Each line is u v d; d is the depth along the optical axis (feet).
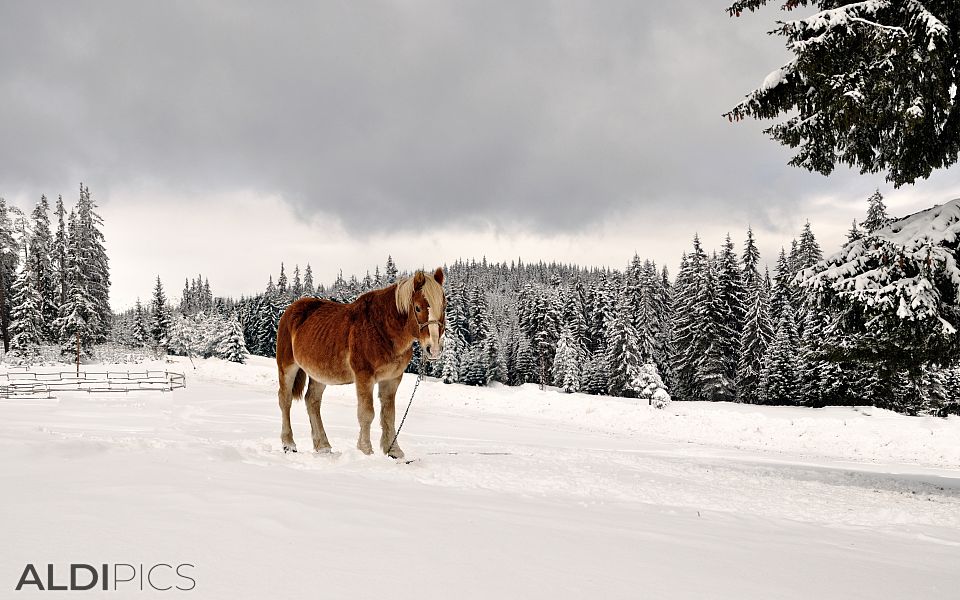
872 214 114.93
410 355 26.09
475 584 7.21
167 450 18.07
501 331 331.36
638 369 103.76
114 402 70.03
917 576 9.22
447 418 72.84
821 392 129.29
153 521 8.98
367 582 7.02
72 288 192.85
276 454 24.18
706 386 154.20
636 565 8.53
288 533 8.77
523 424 72.33
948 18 27.12
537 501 14.64
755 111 31.53
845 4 30.76
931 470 49.16
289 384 28.55
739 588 7.82
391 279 315.99
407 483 16.65
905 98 26.23
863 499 24.85
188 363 179.22
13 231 192.24
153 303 270.87
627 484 22.94
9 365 169.17
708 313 154.30
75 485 11.37
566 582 7.51
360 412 24.91
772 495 23.66
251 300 320.70
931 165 30.12
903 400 112.47
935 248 26.66
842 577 8.80
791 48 28.86
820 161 32.68
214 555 7.63
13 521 8.67
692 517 14.12
